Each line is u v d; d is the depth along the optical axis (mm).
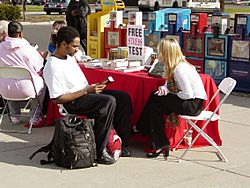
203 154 6176
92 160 5633
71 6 12273
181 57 5863
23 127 7504
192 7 22828
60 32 5852
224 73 10352
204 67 10633
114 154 5816
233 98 9789
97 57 11875
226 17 10812
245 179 5305
